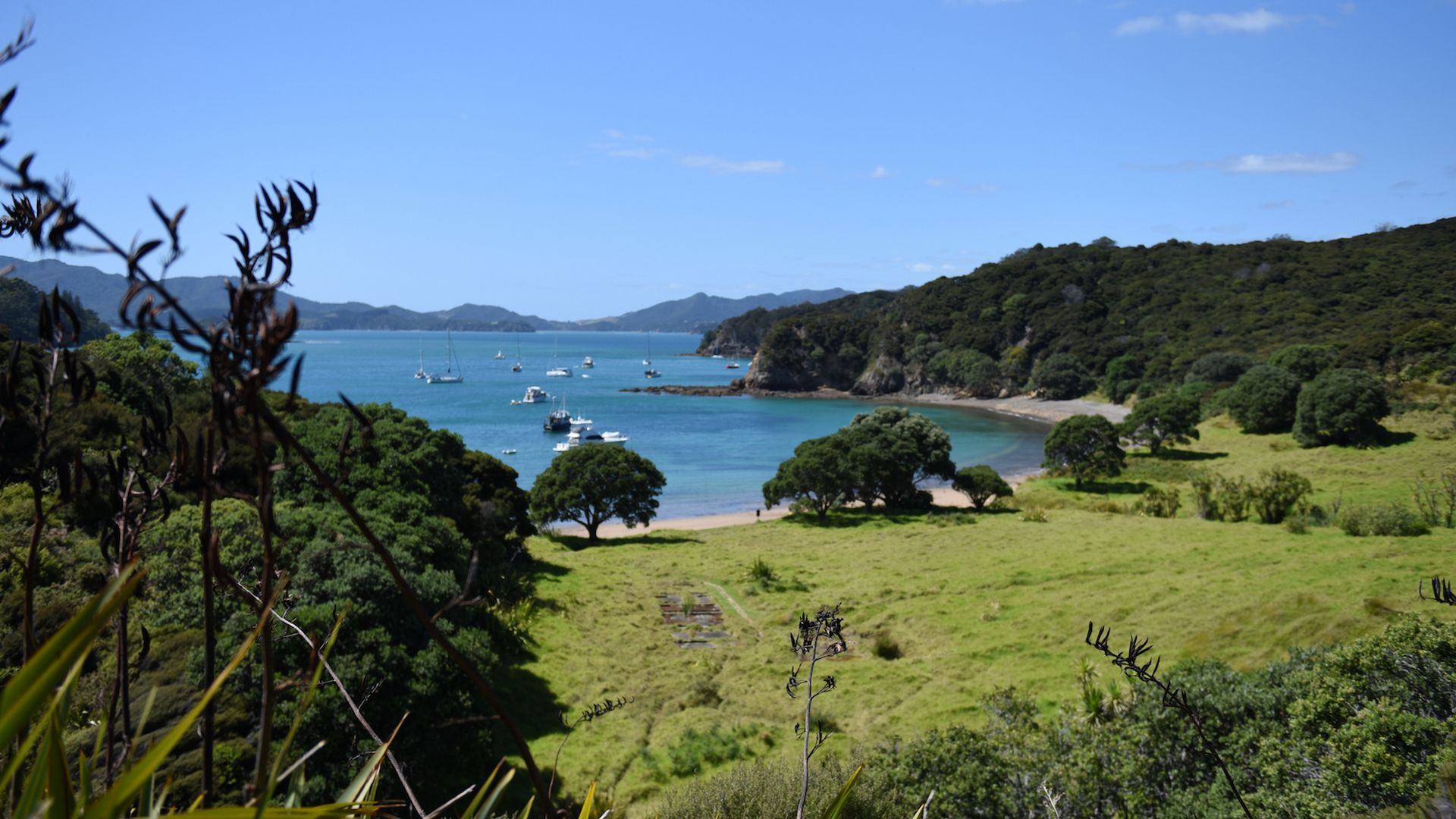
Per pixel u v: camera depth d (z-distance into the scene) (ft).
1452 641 48.80
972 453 326.85
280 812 4.78
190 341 3.91
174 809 5.67
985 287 578.25
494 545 125.49
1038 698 86.69
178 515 60.49
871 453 206.49
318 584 63.31
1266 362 353.72
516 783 67.05
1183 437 274.98
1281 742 50.14
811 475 203.10
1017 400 490.90
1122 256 586.04
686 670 99.50
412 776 56.80
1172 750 54.08
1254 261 510.17
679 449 341.00
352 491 99.71
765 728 81.76
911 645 108.78
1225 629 99.40
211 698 4.38
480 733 67.51
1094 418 236.22
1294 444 258.78
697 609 127.54
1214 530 159.63
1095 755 54.95
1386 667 49.65
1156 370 428.56
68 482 5.46
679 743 77.41
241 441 4.18
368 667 58.08
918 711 85.56
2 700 3.33
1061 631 106.73
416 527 96.48
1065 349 497.05
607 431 384.88
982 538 168.55
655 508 184.65
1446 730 43.32
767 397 558.97
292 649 52.70
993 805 54.08
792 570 152.35
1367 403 239.91
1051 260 603.67
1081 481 235.81
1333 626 94.63
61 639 3.53
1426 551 120.67
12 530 36.86
